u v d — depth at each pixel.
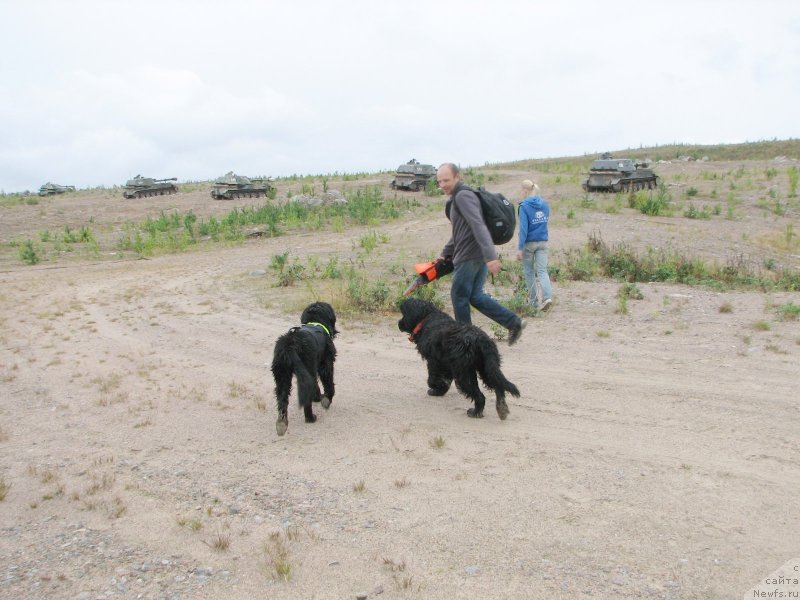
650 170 35.72
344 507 4.08
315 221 27.59
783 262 15.71
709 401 5.61
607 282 12.21
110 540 3.85
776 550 3.34
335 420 5.74
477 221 5.90
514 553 3.44
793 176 31.12
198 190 49.22
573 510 3.86
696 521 3.66
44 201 45.41
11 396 6.86
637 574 3.19
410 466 4.64
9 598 3.28
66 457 5.20
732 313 8.92
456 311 6.45
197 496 4.38
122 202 42.66
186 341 9.21
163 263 20.20
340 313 10.37
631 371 6.62
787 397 5.56
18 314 11.79
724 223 22.70
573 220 23.16
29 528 4.04
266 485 4.48
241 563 3.53
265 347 8.67
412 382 6.79
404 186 42.38
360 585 3.26
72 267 20.27
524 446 4.89
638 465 4.44
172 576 3.43
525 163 73.31
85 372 7.74
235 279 15.28
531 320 9.18
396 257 17.39
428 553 3.50
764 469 4.27
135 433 5.68
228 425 5.77
